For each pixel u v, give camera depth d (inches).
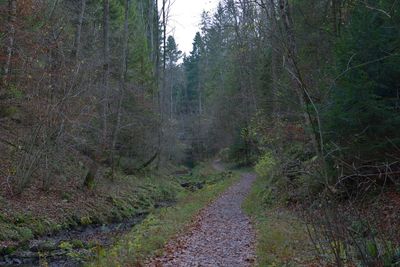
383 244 235.5
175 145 2103.8
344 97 422.3
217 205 802.8
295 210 576.7
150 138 1234.0
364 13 429.4
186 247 427.5
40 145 669.3
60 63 728.3
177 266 350.6
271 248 374.3
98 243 526.9
